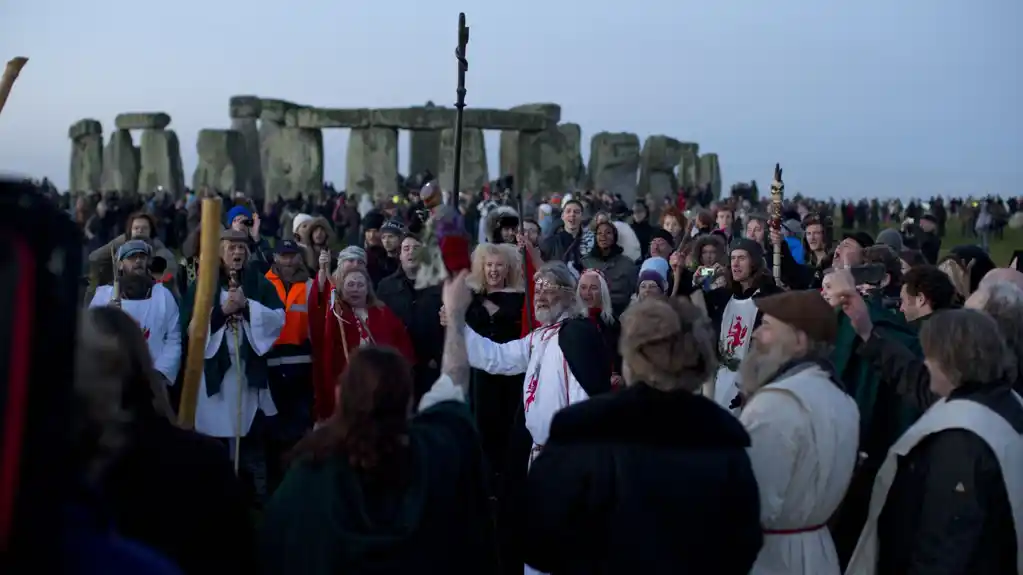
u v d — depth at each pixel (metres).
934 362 3.56
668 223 12.85
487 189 21.27
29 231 1.36
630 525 3.06
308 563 2.83
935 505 3.36
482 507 3.23
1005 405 3.46
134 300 6.40
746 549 3.15
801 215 20.11
